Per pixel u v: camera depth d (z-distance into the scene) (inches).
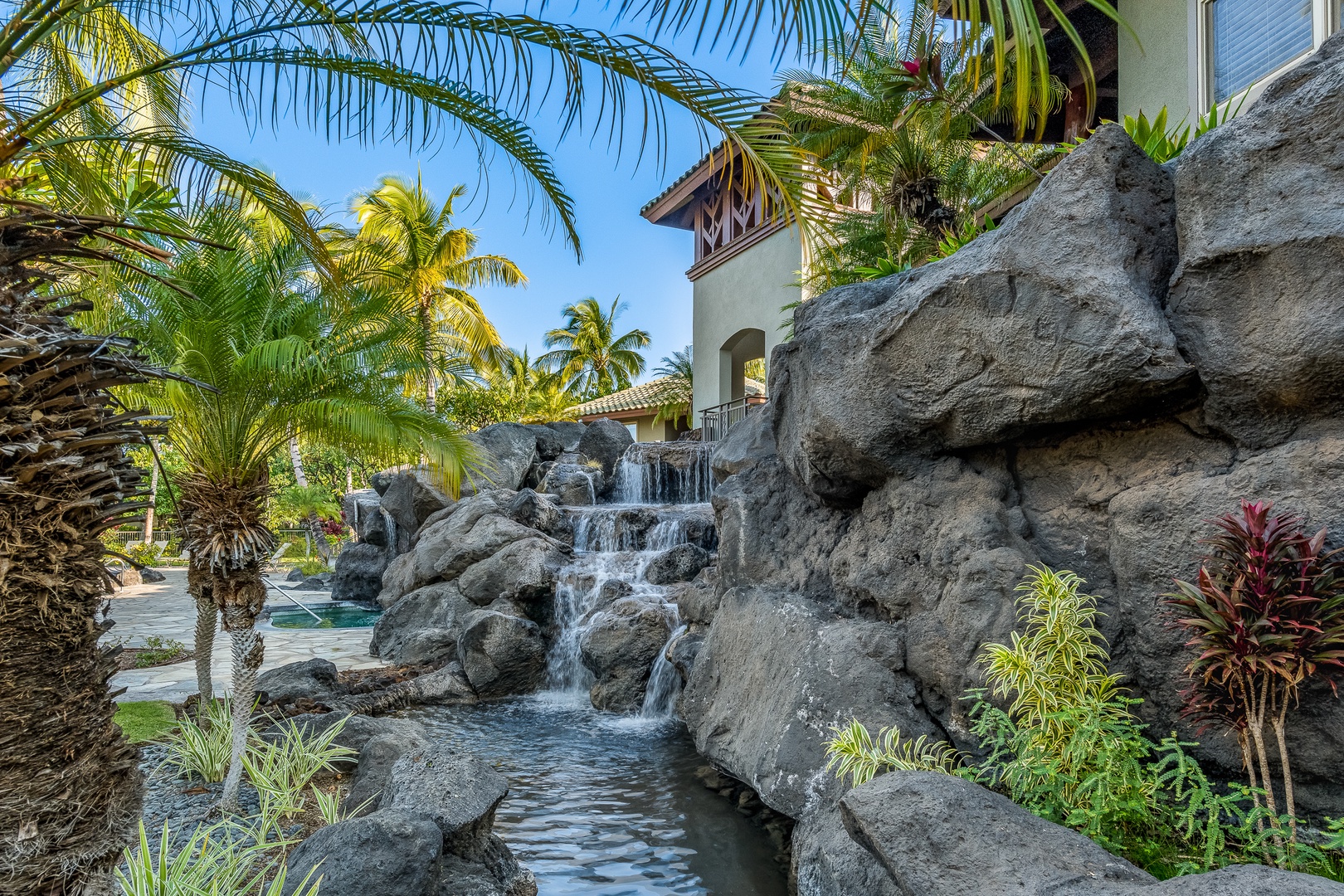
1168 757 146.0
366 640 546.3
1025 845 121.2
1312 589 130.5
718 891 194.1
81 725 98.4
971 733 191.2
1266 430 160.9
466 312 1177.4
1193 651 159.3
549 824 235.5
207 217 198.2
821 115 481.4
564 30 150.3
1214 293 162.4
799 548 279.0
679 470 732.7
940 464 221.8
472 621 430.9
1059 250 179.8
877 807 135.9
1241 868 103.6
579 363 1830.7
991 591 193.3
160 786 220.1
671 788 266.5
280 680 362.9
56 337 95.8
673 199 780.6
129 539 1134.4
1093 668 172.6
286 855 173.3
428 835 153.3
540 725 356.5
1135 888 107.3
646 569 477.7
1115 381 171.0
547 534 596.4
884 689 206.5
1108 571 184.7
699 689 281.0
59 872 94.8
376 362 229.9
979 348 196.5
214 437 197.2
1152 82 371.6
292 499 1205.7
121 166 183.2
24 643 92.5
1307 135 150.3
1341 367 144.5
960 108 453.4
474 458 268.1
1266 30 316.5
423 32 153.9
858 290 257.0
